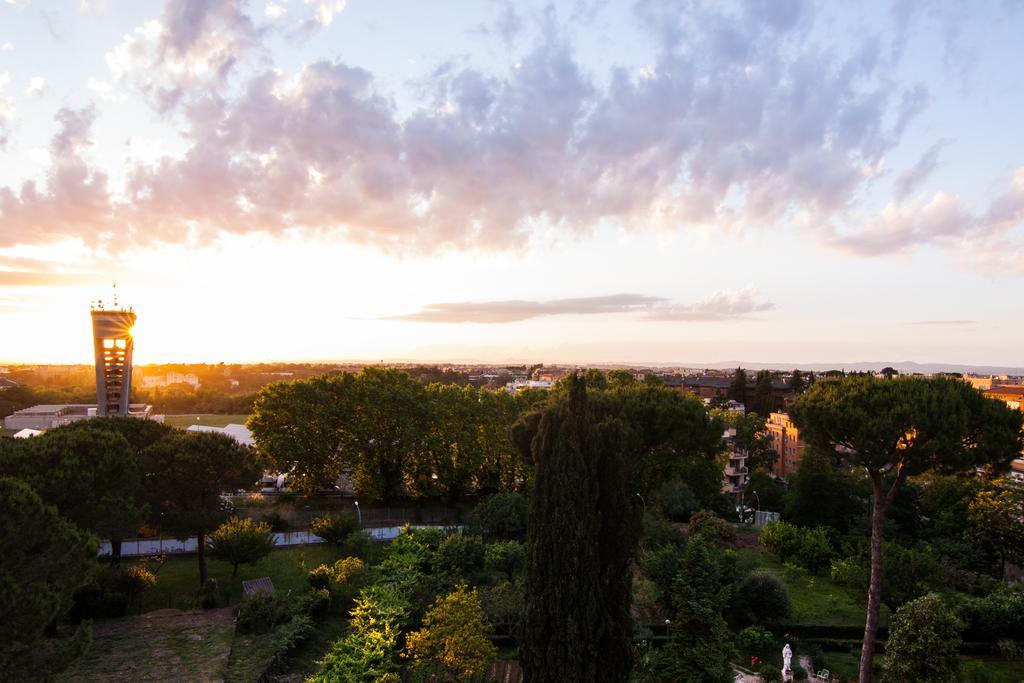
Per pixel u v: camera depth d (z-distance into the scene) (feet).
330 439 199.21
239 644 92.22
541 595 72.90
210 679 79.51
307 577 124.98
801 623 115.96
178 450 119.96
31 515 57.62
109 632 94.12
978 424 80.28
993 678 89.97
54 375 631.97
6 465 89.40
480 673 85.81
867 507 185.06
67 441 97.71
